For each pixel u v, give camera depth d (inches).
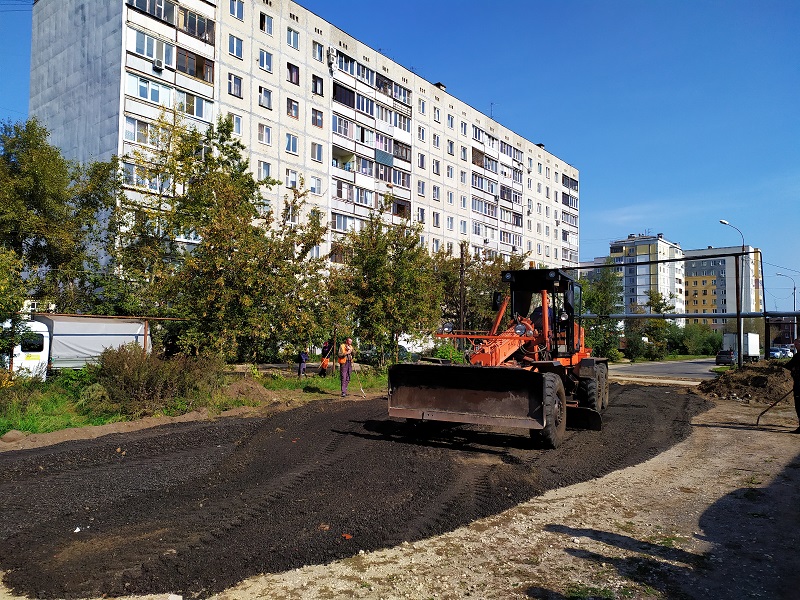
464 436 377.1
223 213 633.0
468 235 2144.4
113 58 1087.6
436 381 357.7
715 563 175.8
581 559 177.3
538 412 332.8
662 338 2620.6
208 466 294.2
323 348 845.8
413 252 903.1
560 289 435.2
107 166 899.4
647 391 762.8
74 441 358.9
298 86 1476.4
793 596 154.3
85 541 188.2
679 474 289.0
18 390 474.6
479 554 180.5
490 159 2297.0
